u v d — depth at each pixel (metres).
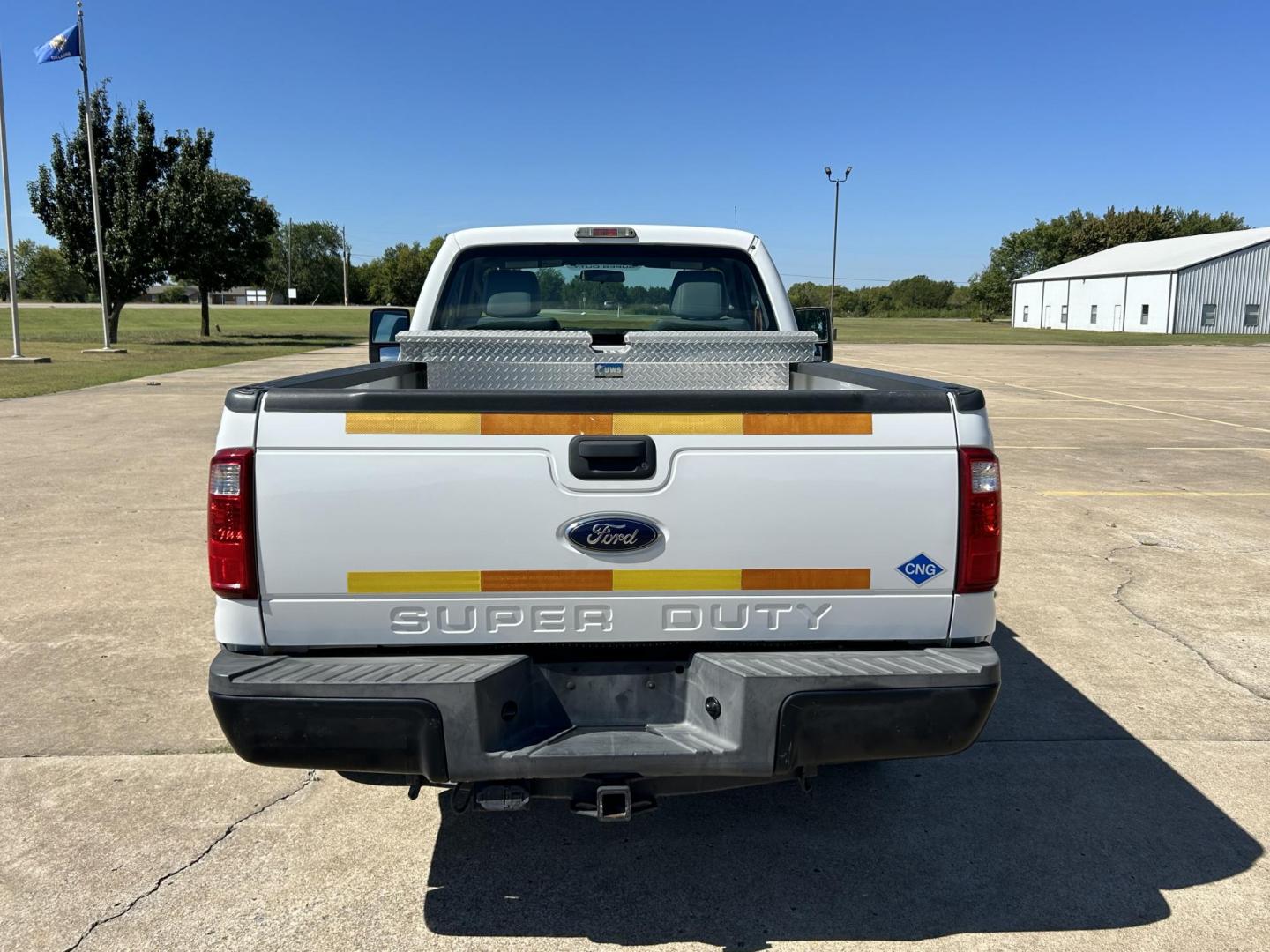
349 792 3.76
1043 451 12.19
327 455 2.59
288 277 132.88
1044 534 7.82
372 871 3.23
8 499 8.79
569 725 2.77
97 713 4.39
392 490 2.60
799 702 2.59
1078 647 5.33
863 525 2.68
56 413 15.10
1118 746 4.18
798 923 2.97
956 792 3.79
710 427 2.63
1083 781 3.87
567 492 2.62
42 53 29.06
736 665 2.65
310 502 2.60
